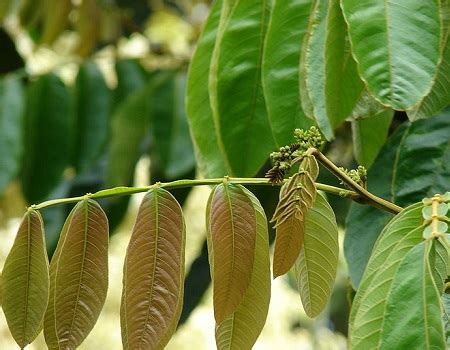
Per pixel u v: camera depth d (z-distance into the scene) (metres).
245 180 0.79
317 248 0.80
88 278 0.80
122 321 0.78
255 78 0.94
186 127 1.44
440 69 0.88
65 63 1.59
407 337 0.68
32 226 0.80
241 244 0.78
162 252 0.78
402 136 1.06
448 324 0.73
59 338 0.80
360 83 0.86
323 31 0.86
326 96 0.85
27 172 1.55
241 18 0.94
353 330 0.70
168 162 1.42
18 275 0.80
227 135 0.95
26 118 1.54
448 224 0.74
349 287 1.03
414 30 0.77
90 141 1.55
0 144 1.50
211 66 0.94
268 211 1.38
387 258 0.71
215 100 0.94
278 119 0.90
